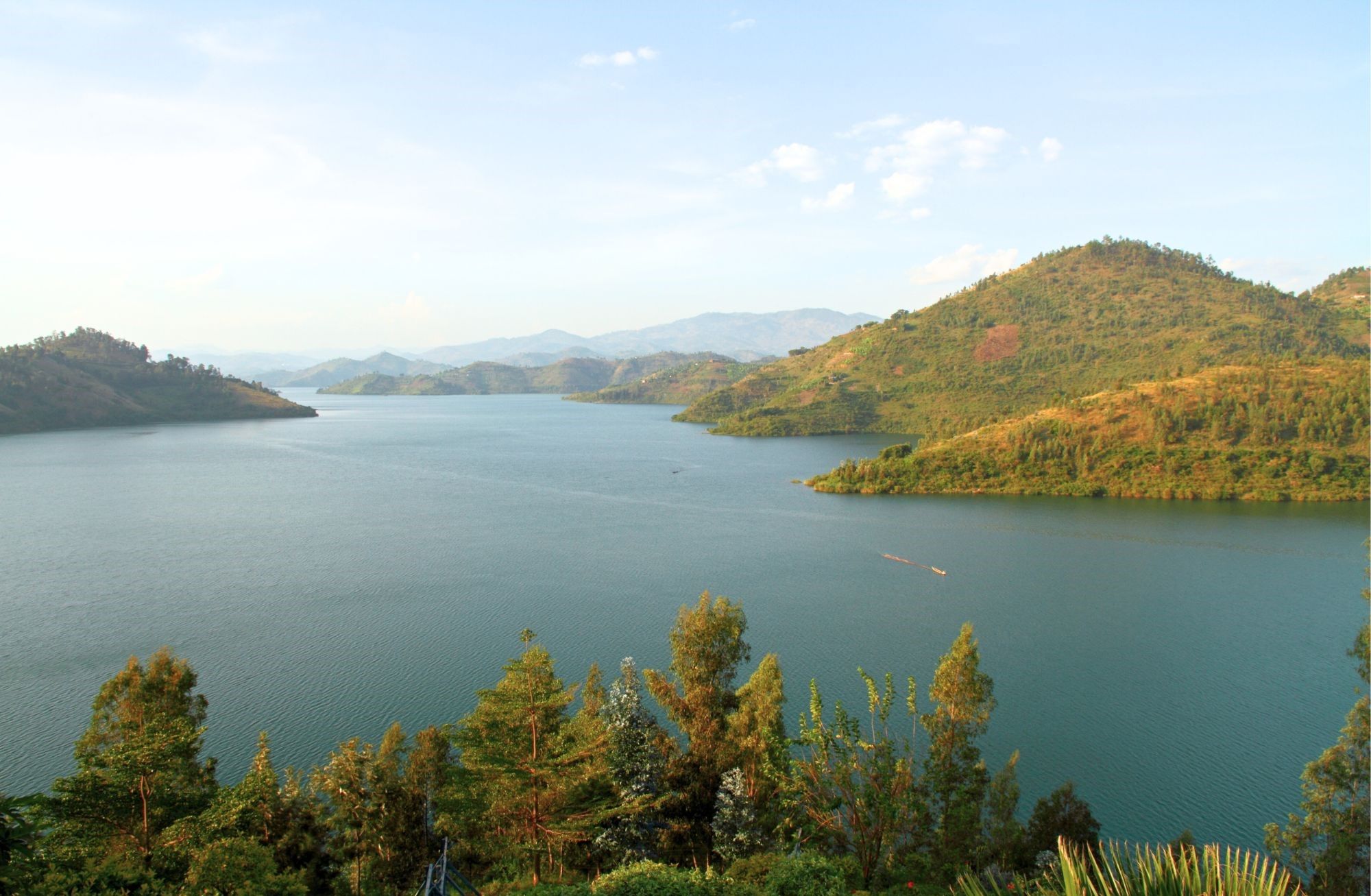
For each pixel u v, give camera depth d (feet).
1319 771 116.67
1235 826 165.99
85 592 325.83
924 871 111.24
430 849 119.96
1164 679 240.94
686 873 88.79
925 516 503.20
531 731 125.08
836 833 117.50
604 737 125.59
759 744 126.00
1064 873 45.98
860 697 226.58
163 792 100.78
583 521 493.36
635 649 262.67
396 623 288.10
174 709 129.59
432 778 132.57
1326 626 290.35
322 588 335.47
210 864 84.48
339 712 215.10
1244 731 207.82
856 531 463.01
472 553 402.31
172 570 363.15
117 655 253.65
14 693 224.12
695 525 480.64
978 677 119.55
